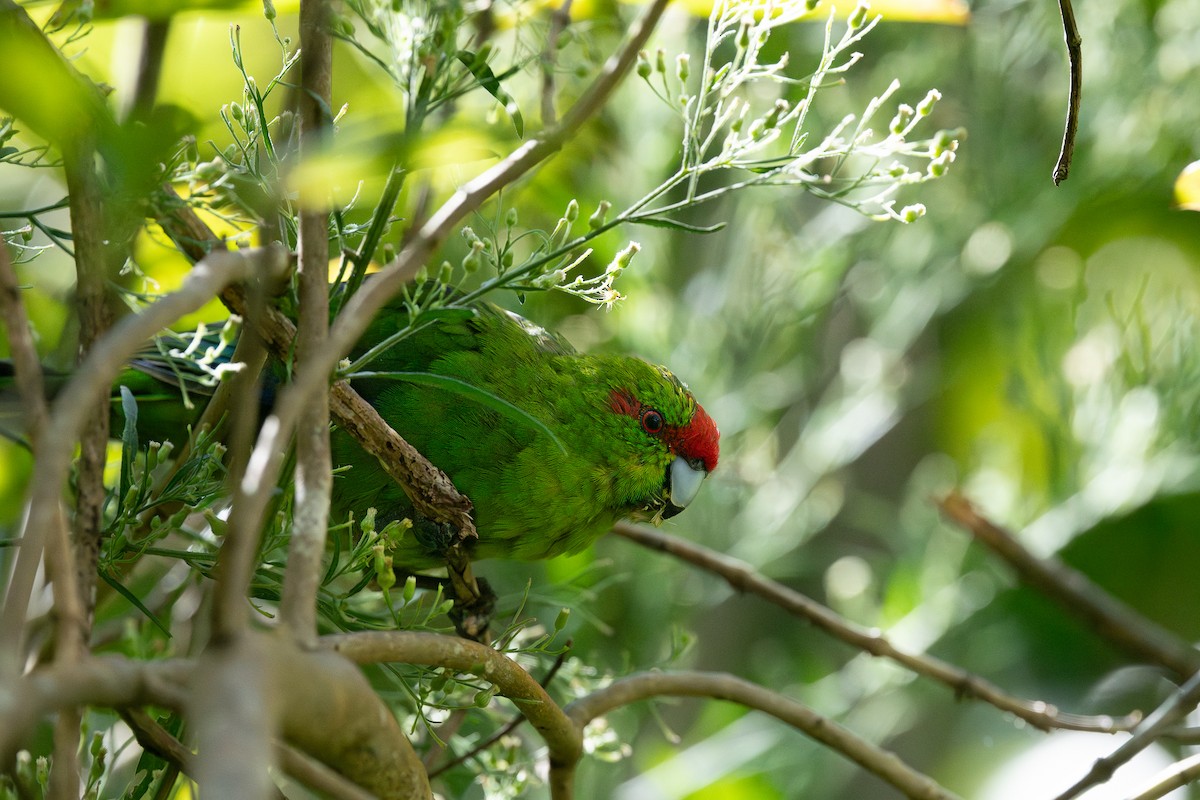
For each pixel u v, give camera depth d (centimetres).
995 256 995
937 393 1146
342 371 374
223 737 198
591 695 493
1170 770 486
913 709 986
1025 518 1020
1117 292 1071
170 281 593
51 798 311
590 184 851
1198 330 966
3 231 450
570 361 652
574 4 624
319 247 339
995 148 991
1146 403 971
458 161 315
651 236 884
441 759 600
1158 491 952
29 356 272
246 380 377
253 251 328
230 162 427
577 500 646
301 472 294
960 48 979
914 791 528
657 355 895
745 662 1052
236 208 465
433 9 355
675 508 691
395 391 607
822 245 941
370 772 280
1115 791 950
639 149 859
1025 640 1003
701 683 518
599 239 759
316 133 356
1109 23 955
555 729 434
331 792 263
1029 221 981
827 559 1116
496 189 319
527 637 621
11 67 286
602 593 900
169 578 644
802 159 406
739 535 934
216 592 229
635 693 503
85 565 342
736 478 939
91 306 360
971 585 997
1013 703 625
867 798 1077
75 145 332
